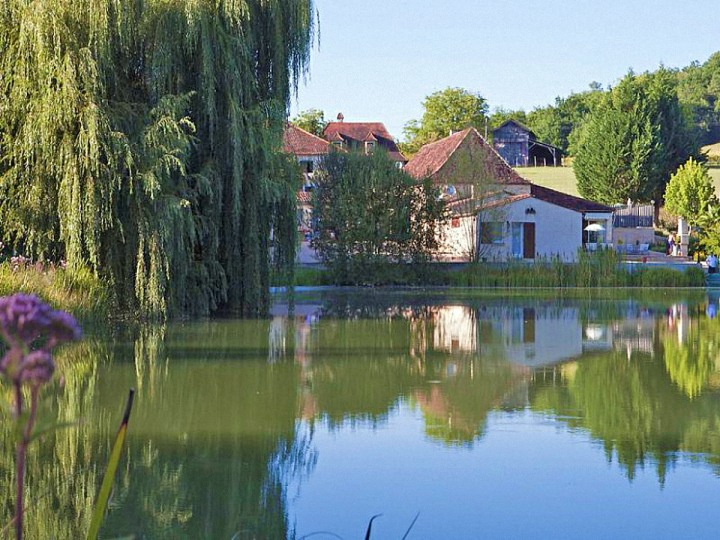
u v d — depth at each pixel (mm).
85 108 17000
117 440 2705
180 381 12469
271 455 8555
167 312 19297
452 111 93125
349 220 35188
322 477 7789
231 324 19641
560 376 13320
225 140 19719
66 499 7086
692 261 44250
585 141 65812
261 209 21000
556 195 47906
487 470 8008
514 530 6387
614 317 23188
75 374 12891
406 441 9164
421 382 12719
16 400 2074
